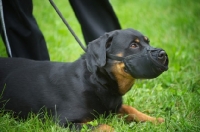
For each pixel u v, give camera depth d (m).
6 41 7.87
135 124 6.48
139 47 6.27
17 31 8.07
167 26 12.31
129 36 6.33
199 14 13.31
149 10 14.17
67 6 14.32
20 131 6.18
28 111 6.58
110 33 6.45
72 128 6.10
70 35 11.63
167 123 6.44
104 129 5.99
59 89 6.46
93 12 8.64
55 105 6.41
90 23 8.54
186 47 10.48
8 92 6.70
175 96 7.59
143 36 6.46
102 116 6.39
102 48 6.19
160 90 7.89
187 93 7.73
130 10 14.20
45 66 6.86
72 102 6.31
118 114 6.75
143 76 6.09
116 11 14.10
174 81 8.47
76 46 10.67
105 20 8.78
